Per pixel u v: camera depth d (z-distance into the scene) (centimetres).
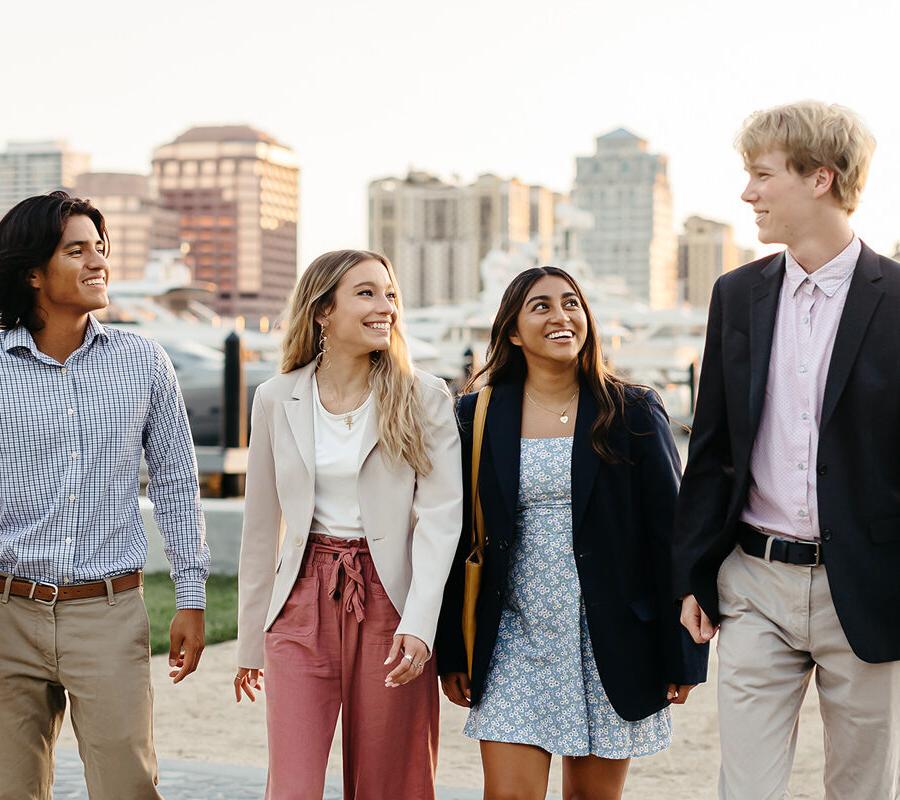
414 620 304
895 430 278
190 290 4941
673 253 17800
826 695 293
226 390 1156
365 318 314
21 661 301
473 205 14900
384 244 15175
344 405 321
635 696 317
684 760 495
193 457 322
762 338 289
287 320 327
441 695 620
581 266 4988
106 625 299
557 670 319
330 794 422
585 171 17275
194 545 320
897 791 336
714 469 301
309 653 312
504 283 4700
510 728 318
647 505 322
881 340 278
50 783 316
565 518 321
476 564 323
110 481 303
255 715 570
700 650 323
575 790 333
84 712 299
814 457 285
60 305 302
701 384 303
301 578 316
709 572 301
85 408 301
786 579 289
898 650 280
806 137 279
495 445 323
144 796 302
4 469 298
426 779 321
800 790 460
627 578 319
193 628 317
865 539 279
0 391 297
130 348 310
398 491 314
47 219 297
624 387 325
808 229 284
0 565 299
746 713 293
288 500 317
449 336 4638
